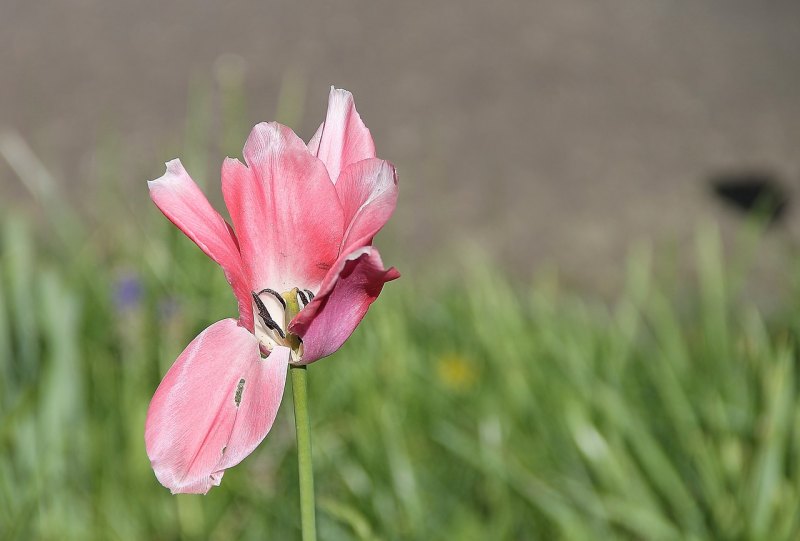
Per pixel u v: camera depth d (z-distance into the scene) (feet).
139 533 5.04
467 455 5.32
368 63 15.47
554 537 5.11
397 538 4.79
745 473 5.02
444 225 11.74
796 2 17.84
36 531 4.83
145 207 7.44
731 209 12.36
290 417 5.18
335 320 3.06
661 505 5.07
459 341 7.01
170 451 3.01
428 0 17.28
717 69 15.64
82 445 5.32
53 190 7.45
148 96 14.33
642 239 11.78
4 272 6.00
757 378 5.58
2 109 14.06
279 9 16.96
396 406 5.60
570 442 5.44
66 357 5.40
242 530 5.03
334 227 3.13
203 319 5.76
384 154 13.30
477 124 14.02
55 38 16.03
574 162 13.26
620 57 15.85
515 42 16.12
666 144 13.76
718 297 6.28
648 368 6.15
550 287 9.29
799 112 14.56
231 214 3.13
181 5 17.10
